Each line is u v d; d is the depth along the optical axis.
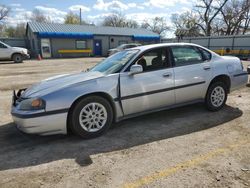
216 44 27.20
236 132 4.16
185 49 4.89
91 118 4.02
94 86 3.95
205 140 3.88
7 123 4.94
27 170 3.14
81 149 3.70
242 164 3.11
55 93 3.74
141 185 2.74
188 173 2.95
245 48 24.33
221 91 5.32
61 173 3.05
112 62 4.70
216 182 2.75
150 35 36.72
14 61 20.25
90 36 31.78
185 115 5.14
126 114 4.32
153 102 4.49
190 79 4.80
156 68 4.50
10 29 58.16
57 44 30.27
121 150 3.62
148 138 4.03
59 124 3.77
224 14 40.59
